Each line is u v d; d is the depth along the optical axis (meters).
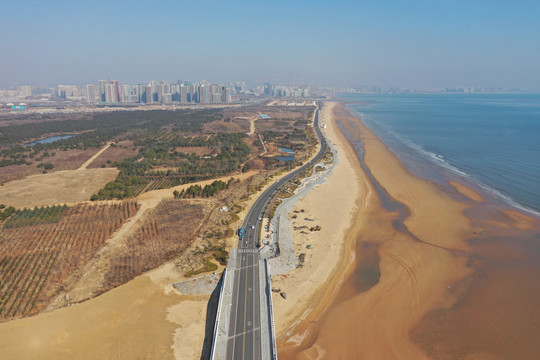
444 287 99.69
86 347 76.56
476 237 127.94
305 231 132.88
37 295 95.44
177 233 129.12
